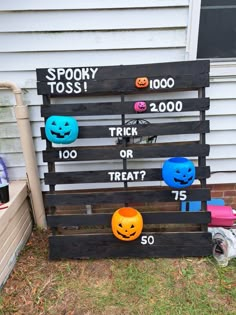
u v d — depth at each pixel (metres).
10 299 1.90
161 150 2.15
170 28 2.18
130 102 2.11
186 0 2.10
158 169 2.19
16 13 2.12
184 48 2.24
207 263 2.19
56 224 2.23
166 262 2.21
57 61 2.26
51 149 2.15
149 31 2.19
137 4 2.12
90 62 2.27
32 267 2.18
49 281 2.05
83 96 2.25
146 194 2.21
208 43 2.28
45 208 2.67
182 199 2.21
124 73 2.07
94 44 2.22
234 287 1.97
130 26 2.18
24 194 2.44
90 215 2.22
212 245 2.24
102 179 2.20
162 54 2.25
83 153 2.16
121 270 2.14
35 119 2.41
